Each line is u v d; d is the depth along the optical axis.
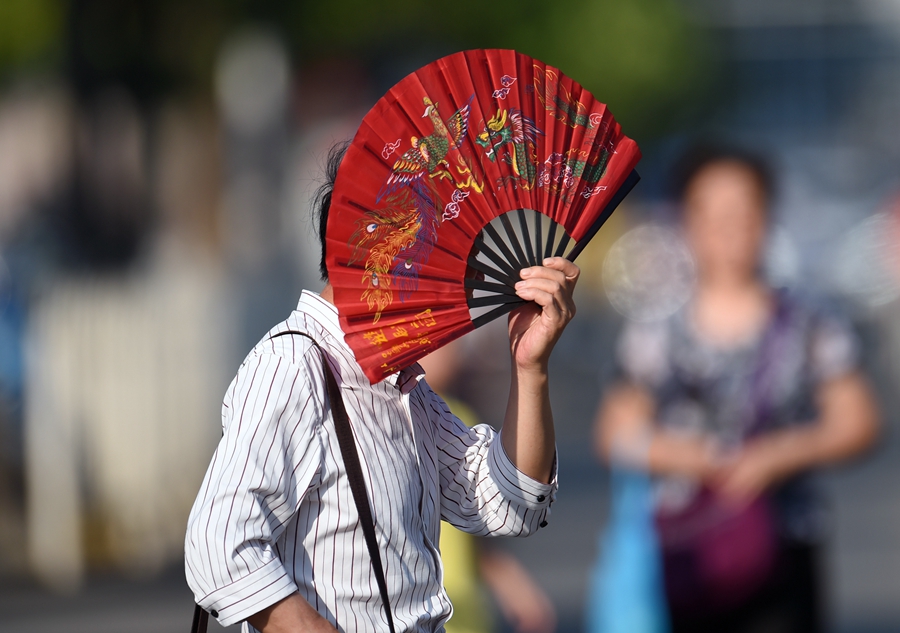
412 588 10.15
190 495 37.38
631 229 101.44
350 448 9.88
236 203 97.25
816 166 123.69
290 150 96.75
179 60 44.03
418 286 10.05
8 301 38.19
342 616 9.82
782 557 16.95
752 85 160.12
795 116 166.50
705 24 134.12
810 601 17.08
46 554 35.72
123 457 36.22
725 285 17.92
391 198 9.96
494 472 11.04
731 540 16.86
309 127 93.12
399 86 9.98
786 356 17.47
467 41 85.75
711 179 17.86
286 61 79.44
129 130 39.50
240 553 9.34
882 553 35.94
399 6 76.81
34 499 35.91
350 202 9.88
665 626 17.03
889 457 50.78
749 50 165.00
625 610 17.22
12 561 36.31
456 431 11.42
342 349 10.23
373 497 9.94
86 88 39.72
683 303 18.09
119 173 38.19
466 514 11.29
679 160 18.67
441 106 10.06
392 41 83.19
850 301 75.69
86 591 34.41
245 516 9.41
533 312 10.70
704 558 16.89
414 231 10.04
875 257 76.12
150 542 36.59
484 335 57.44
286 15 69.25
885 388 67.75
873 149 141.88
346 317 9.96
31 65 65.56
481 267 10.26
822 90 169.50
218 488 9.48
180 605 32.75
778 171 18.83
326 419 9.94
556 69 10.37
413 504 10.30
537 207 10.36
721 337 17.66
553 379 77.44
